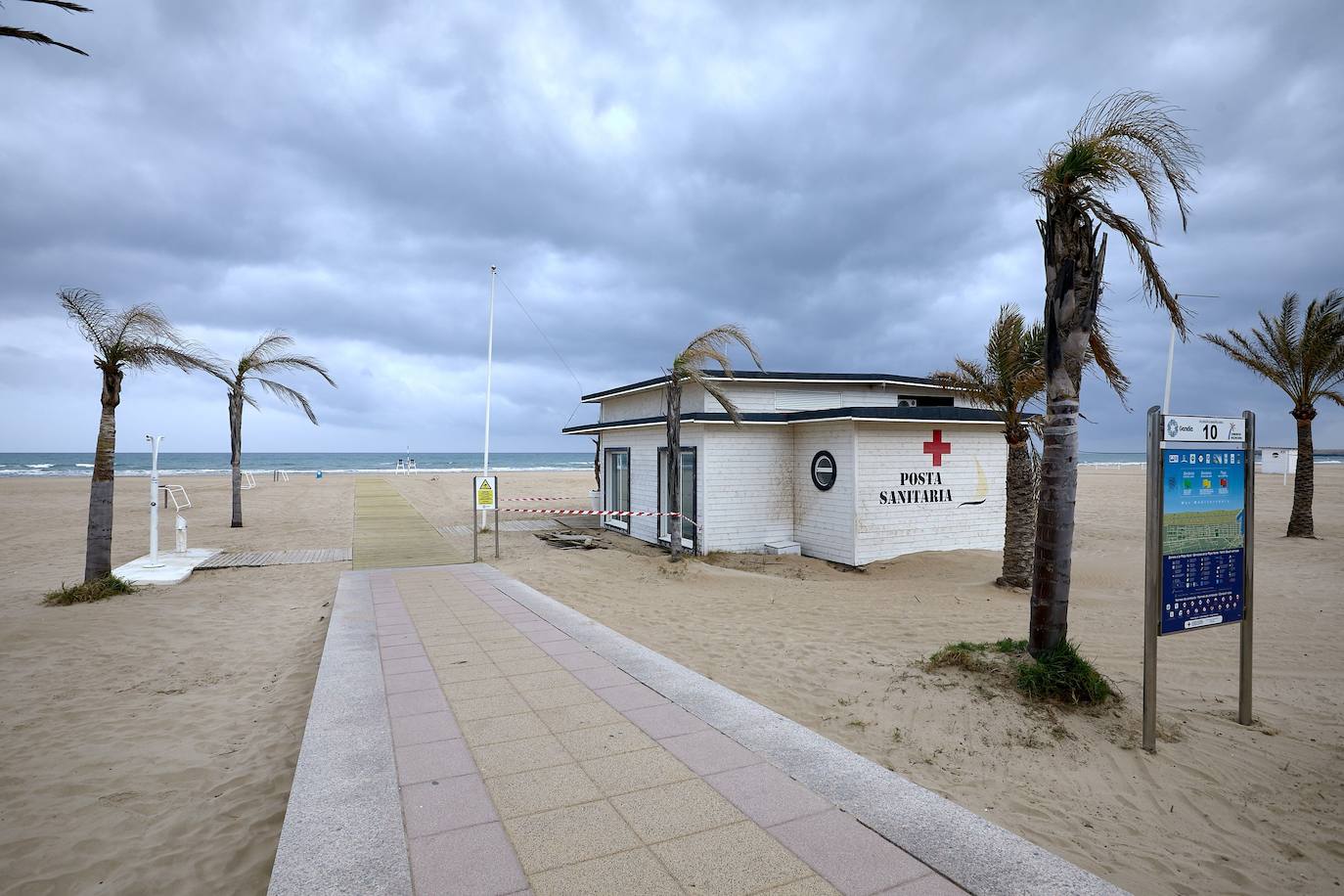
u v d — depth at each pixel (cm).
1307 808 443
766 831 325
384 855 304
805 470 1575
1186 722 570
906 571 1373
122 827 412
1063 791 456
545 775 389
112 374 1079
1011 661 616
